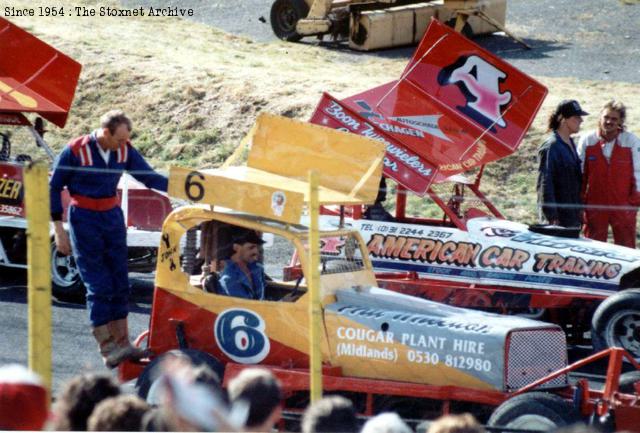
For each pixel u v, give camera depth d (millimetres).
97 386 16781
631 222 39094
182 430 14008
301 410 26078
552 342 25625
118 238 27766
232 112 66812
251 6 99312
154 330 27469
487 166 57188
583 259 34375
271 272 42406
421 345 25312
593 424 23344
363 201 27562
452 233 35375
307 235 26938
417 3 85812
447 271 35344
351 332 25906
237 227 27594
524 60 77688
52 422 16578
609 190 38812
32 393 15438
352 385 25406
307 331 26078
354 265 28328
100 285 27422
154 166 63594
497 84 39844
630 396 23922
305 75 72000
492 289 34719
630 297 31828
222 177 26078
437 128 39562
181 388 14086
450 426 15195
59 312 37406
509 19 91312
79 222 27328
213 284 27547
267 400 15672
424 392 24922
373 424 15156
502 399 24438
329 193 27781
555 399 23469
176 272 27297
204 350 27094
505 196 54750
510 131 39469
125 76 72625
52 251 38844
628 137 38812
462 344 24969
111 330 27734
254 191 25875
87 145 27234
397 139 35156
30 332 17938
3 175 40469
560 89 68250
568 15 92250
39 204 17781
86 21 89625
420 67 40812
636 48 81312
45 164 18062
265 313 26469
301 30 84438
